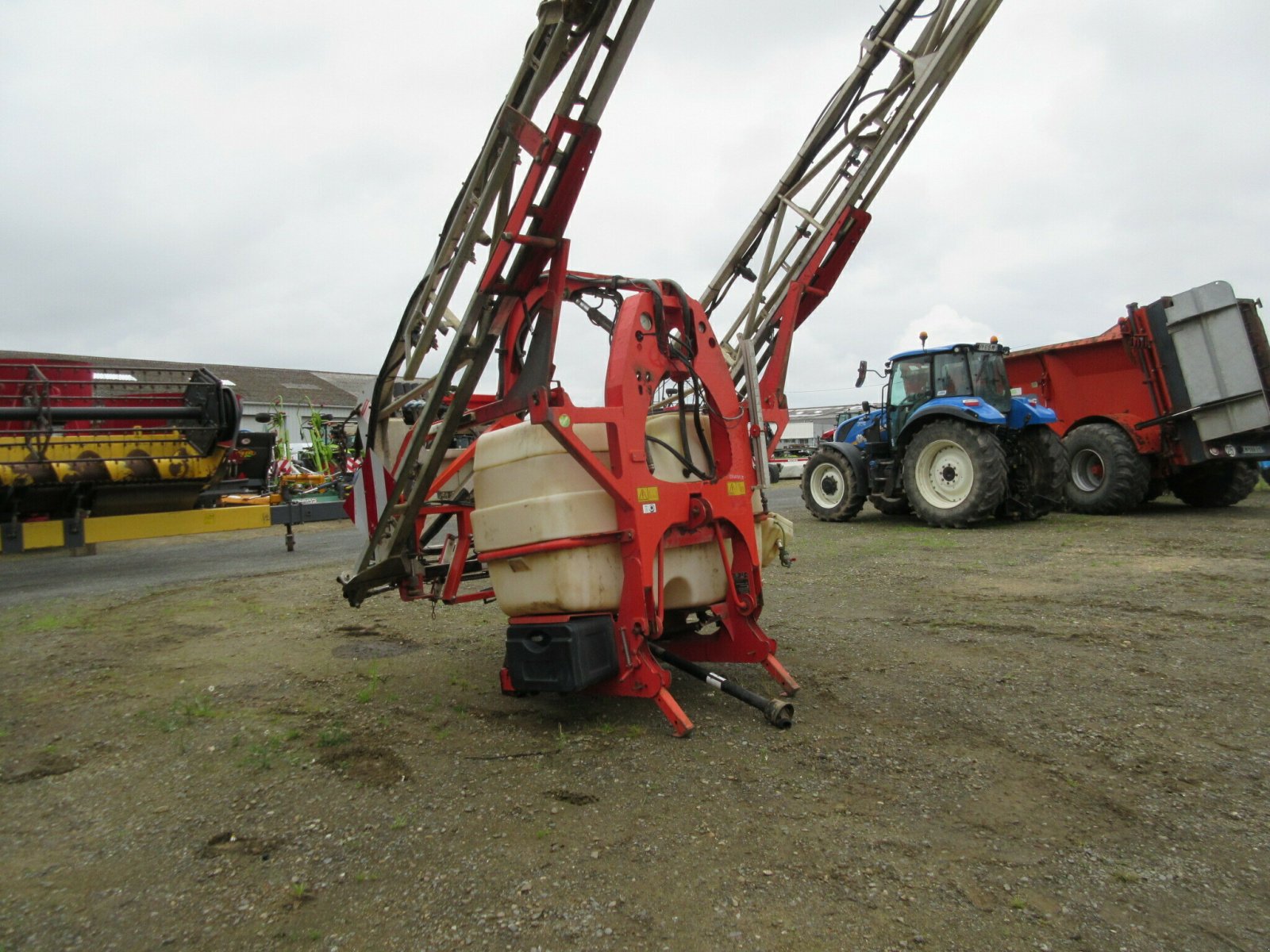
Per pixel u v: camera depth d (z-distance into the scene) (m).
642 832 2.42
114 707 3.74
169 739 3.31
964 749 3.00
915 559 7.46
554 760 3.00
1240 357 9.66
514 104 3.02
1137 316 10.50
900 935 1.89
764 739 3.16
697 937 1.90
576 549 3.19
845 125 5.24
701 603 3.68
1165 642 4.32
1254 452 10.04
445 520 4.46
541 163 2.89
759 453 4.04
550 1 2.75
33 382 7.84
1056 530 9.16
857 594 5.91
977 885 2.10
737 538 3.73
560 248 3.12
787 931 1.91
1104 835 2.35
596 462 3.07
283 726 3.46
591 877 2.18
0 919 2.04
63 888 2.19
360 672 4.29
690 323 3.60
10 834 2.52
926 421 10.13
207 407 8.77
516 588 3.36
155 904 2.11
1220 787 2.64
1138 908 1.99
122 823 2.57
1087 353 11.25
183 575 7.99
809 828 2.42
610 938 1.90
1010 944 1.85
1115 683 3.68
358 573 4.13
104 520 7.82
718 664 4.20
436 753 3.11
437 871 2.23
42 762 3.10
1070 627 4.71
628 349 3.24
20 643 5.01
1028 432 10.12
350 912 2.04
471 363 3.27
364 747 3.19
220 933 1.97
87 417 8.09
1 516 7.82
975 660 4.12
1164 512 10.96
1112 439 10.30
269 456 11.22
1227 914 1.96
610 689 3.33
